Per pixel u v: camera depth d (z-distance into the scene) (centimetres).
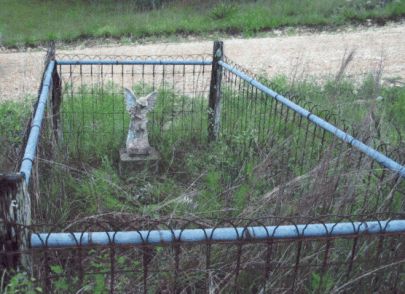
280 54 1217
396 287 273
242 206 369
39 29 1565
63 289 257
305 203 315
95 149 576
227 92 643
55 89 557
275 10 1616
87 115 675
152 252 300
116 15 1720
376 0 1609
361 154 330
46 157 424
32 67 1139
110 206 395
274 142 452
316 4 1633
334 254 291
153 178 523
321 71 1029
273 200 343
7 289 203
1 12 1781
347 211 317
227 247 292
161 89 750
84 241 205
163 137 612
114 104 720
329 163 335
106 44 1411
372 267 273
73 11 1814
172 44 1382
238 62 1157
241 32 1488
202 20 1574
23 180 204
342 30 1455
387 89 777
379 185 307
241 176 442
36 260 265
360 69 1032
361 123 417
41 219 338
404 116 630
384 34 1370
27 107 659
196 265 288
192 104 668
